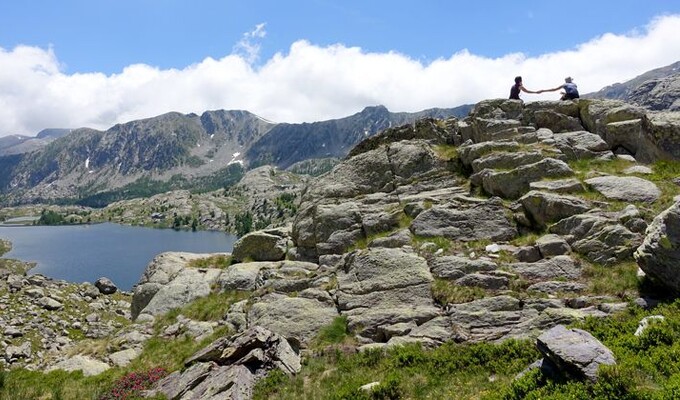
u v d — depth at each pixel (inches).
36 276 2640.3
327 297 974.4
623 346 571.8
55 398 876.0
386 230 1170.6
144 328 1184.2
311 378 776.3
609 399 455.2
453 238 1029.2
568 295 788.0
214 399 727.1
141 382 902.4
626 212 882.1
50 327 2050.9
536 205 1000.2
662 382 466.9
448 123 1519.4
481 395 599.8
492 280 853.2
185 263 1541.6
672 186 983.0
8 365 1648.6
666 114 1175.6
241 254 1472.7
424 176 1317.7
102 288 2748.5
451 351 736.3
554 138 1222.3
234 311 1095.6
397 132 1525.6
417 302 877.8
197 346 1014.4
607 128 1228.5
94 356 1098.7
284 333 915.4
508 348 694.5
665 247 684.1
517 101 1401.3
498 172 1129.4
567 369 513.7
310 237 1325.0
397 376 688.4
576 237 900.0
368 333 856.3
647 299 718.5
